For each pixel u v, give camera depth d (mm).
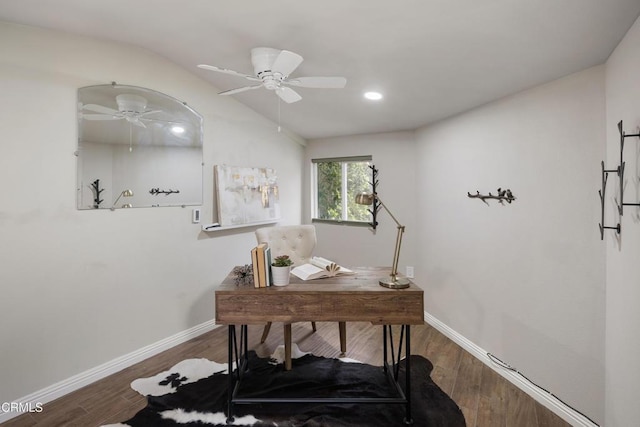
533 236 2125
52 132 2068
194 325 3000
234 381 2236
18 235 1938
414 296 1832
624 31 1463
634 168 1423
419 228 3545
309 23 1767
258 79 2139
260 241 2783
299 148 4473
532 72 1927
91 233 2271
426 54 1932
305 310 1840
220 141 3211
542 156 2062
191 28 2057
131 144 2492
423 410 1966
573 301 1868
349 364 2484
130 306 2508
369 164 3992
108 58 2336
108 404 2031
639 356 1368
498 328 2432
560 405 1933
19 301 1949
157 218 2684
